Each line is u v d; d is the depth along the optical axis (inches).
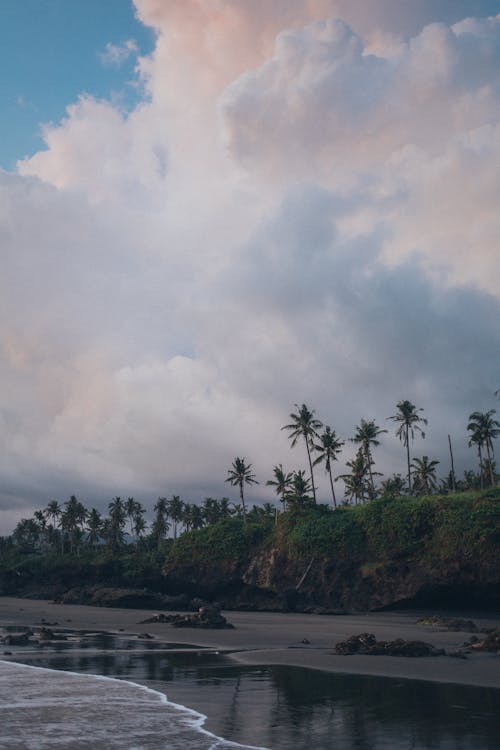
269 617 2898.6
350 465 4416.8
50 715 719.7
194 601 3496.6
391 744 575.5
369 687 914.7
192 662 1222.3
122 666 1158.3
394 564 3287.4
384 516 3491.6
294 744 578.6
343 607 3351.4
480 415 4188.0
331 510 3971.5
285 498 4003.4
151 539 6968.5
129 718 700.7
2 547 7834.6
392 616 3078.2
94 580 4845.0
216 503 6476.4
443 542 3174.2
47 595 4835.1
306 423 4293.8
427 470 4271.7
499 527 3034.0
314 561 3582.7
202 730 639.1
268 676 1030.4
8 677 1022.4
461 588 3070.9
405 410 4325.8
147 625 2253.9
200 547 4197.8
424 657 1262.3
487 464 4148.6
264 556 3870.6
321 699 815.7
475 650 1382.9
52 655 1342.3
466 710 739.4
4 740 601.9
